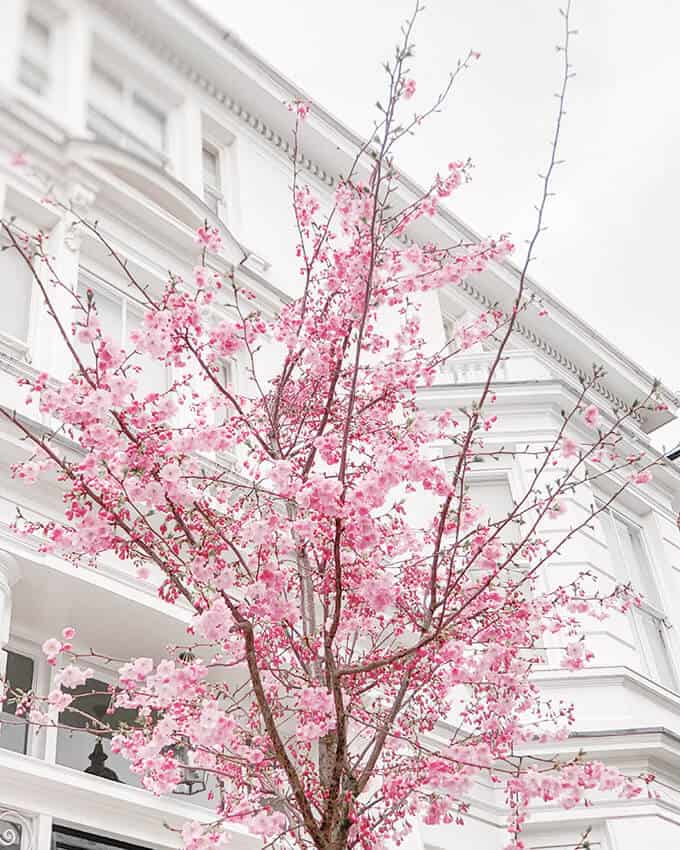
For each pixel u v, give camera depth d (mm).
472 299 15578
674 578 14148
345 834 5266
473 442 6633
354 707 6359
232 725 5117
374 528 5203
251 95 13641
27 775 6750
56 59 5879
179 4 11969
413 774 6031
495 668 6312
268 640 6246
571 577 11875
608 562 12477
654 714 11289
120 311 10297
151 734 5957
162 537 5883
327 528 5828
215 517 6090
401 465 5188
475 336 7344
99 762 7715
